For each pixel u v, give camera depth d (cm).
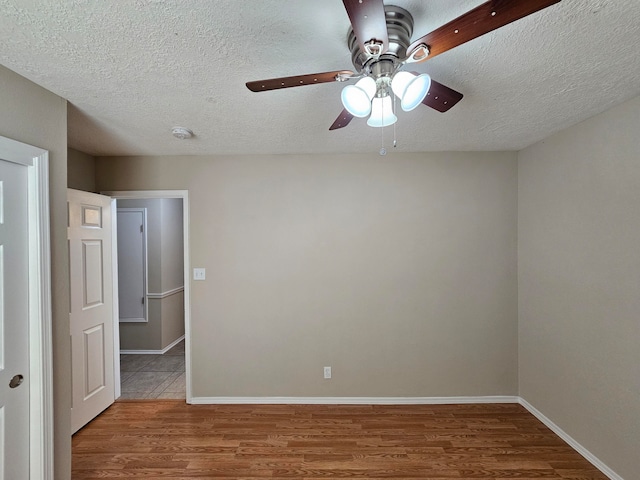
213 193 303
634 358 187
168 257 472
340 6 111
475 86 172
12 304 153
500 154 298
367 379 301
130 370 389
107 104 190
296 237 303
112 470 213
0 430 147
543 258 264
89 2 108
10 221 152
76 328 259
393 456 226
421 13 118
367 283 301
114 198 307
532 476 206
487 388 299
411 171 300
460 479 204
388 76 124
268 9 112
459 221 299
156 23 119
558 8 112
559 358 247
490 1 86
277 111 202
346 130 239
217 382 303
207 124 224
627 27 123
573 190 232
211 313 303
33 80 161
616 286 198
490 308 298
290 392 302
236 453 230
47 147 171
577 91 178
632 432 188
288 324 302
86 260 271
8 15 114
